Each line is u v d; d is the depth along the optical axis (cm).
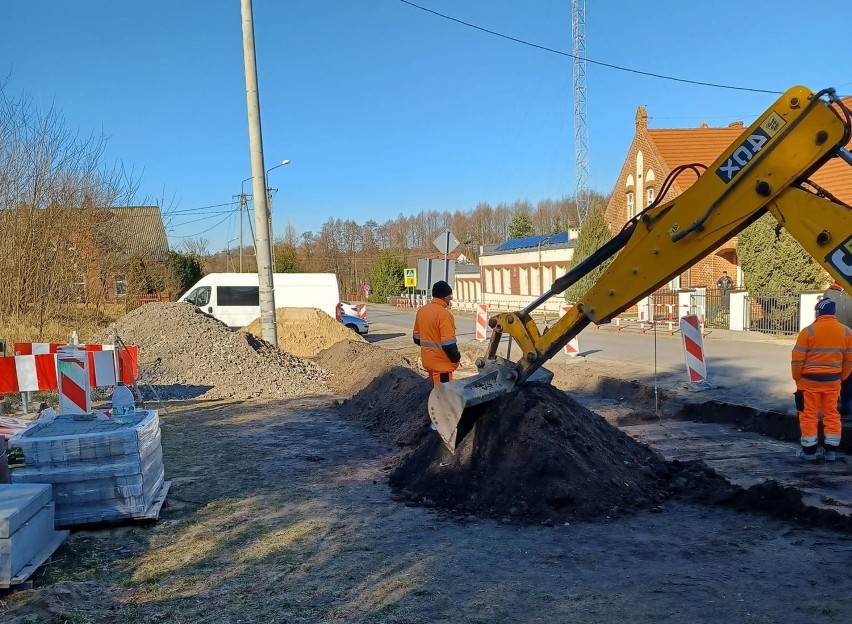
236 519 582
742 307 2147
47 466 545
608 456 636
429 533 533
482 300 5225
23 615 398
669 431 909
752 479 672
